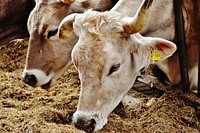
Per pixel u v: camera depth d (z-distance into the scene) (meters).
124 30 2.34
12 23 3.67
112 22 2.36
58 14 2.97
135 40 2.43
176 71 3.15
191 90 3.21
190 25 3.00
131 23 2.31
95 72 2.32
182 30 2.93
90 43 2.33
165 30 2.93
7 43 3.83
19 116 2.85
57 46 3.00
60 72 3.08
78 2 3.01
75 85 3.46
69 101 3.13
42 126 2.72
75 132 2.62
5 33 3.67
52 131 2.65
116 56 2.34
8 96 3.27
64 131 2.66
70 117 2.90
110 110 2.46
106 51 2.31
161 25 2.89
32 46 3.00
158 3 2.86
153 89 3.30
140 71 2.55
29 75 3.00
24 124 2.74
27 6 3.65
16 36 3.74
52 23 2.96
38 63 3.00
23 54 3.94
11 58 3.91
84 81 2.34
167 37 2.96
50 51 3.00
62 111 2.97
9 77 3.54
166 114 2.92
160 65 3.15
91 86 2.33
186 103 3.01
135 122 2.90
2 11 3.58
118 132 2.76
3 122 2.77
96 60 2.31
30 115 2.87
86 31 2.36
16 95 3.28
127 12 2.73
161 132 2.78
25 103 3.15
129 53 2.42
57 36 2.98
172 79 3.19
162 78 3.33
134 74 2.49
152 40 2.44
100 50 2.31
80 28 2.38
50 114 2.89
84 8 3.02
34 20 2.99
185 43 2.99
